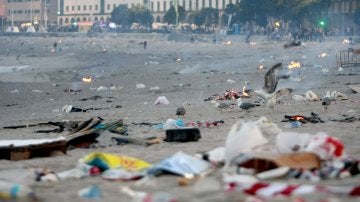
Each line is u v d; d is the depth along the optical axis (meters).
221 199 27.75
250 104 80.81
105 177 35.81
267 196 27.91
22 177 35.88
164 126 65.25
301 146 36.66
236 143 36.66
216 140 53.41
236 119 72.44
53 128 72.94
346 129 57.59
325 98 85.31
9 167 41.69
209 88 136.12
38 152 46.97
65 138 52.03
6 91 146.38
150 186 32.66
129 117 82.06
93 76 190.00
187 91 131.12
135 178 35.41
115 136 57.56
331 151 36.00
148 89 141.38
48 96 135.00
